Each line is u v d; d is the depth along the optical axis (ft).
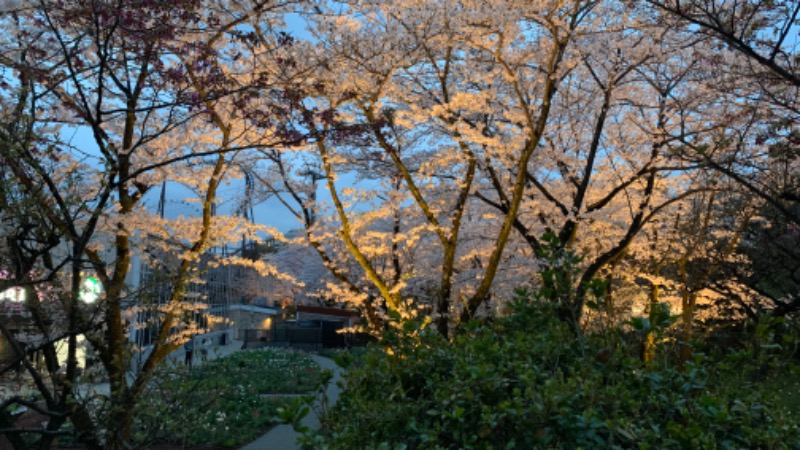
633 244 42.42
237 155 31.12
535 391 7.98
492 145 29.35
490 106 34.22
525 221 40.45
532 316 11.43
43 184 12.74
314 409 9.37
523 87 33.91
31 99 14.16
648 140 35.29
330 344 106.32
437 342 11.12
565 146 38.93
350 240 31.65
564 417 7.28
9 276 13.15
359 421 8.66
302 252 72.02
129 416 15.65
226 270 105.81
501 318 12.08
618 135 36.76
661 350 9.86
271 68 21.56
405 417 8.32
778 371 9.70
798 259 41.29
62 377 14.17
